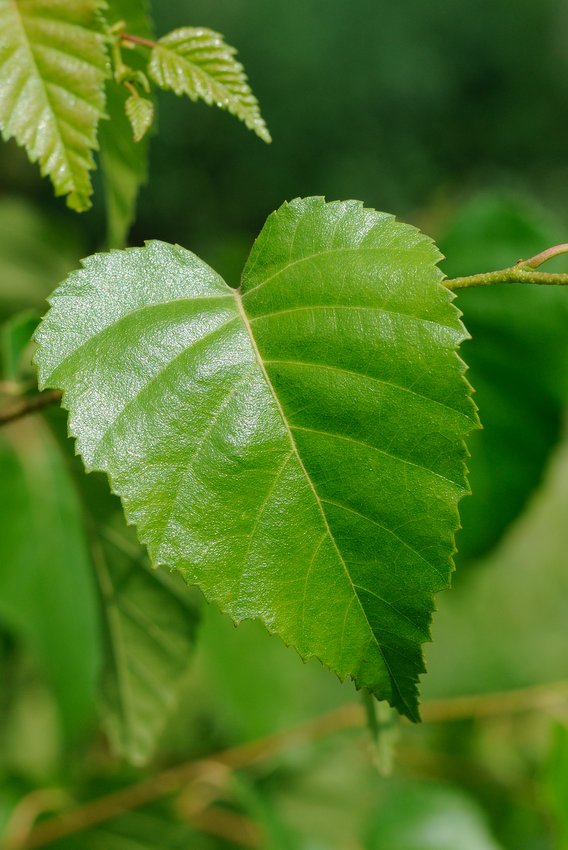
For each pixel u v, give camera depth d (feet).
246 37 9.55
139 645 1.50
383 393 1.17
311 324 1.19
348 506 1.17
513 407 1.90
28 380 1.40
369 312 1.18
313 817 2.06
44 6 1.25
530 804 2.14
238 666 2.01
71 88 1.25
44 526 1.81
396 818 1.72
